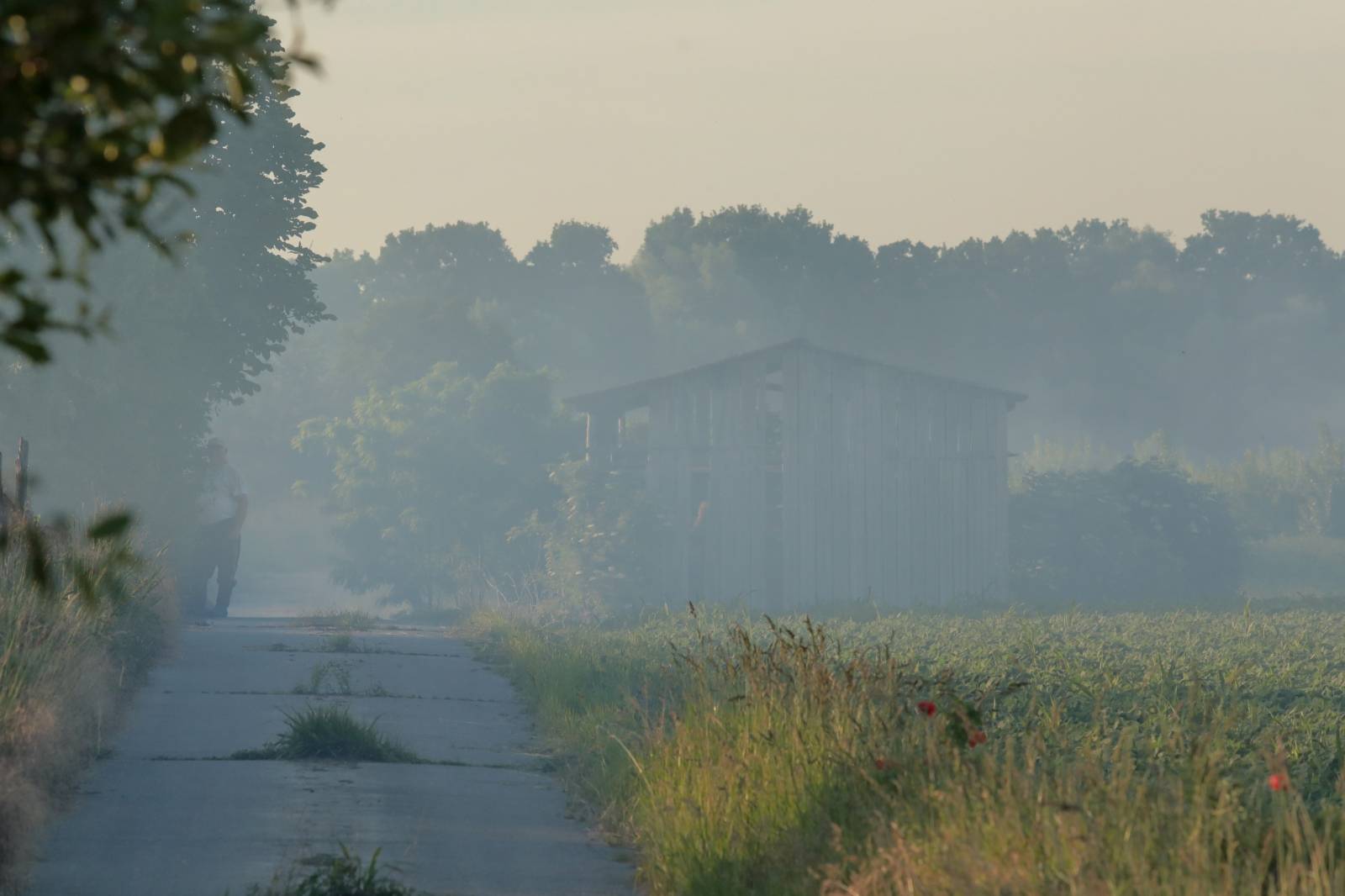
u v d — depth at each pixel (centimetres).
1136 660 6838
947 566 13912
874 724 3108
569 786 4047
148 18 927
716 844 2855
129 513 1021
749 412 13438
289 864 3025
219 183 9869
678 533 13575
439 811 3662
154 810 3478
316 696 5588
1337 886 1970
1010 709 4672
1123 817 2112
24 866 2894
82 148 959
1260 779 3206
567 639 8025
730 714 3625
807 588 13162
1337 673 6475
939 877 2141
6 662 3662
